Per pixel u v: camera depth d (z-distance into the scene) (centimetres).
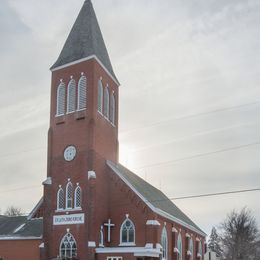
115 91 5462
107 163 4938
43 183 4775
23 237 4784
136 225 4628
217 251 10869
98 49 5209
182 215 6762
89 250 4338
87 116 4784
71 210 4572
